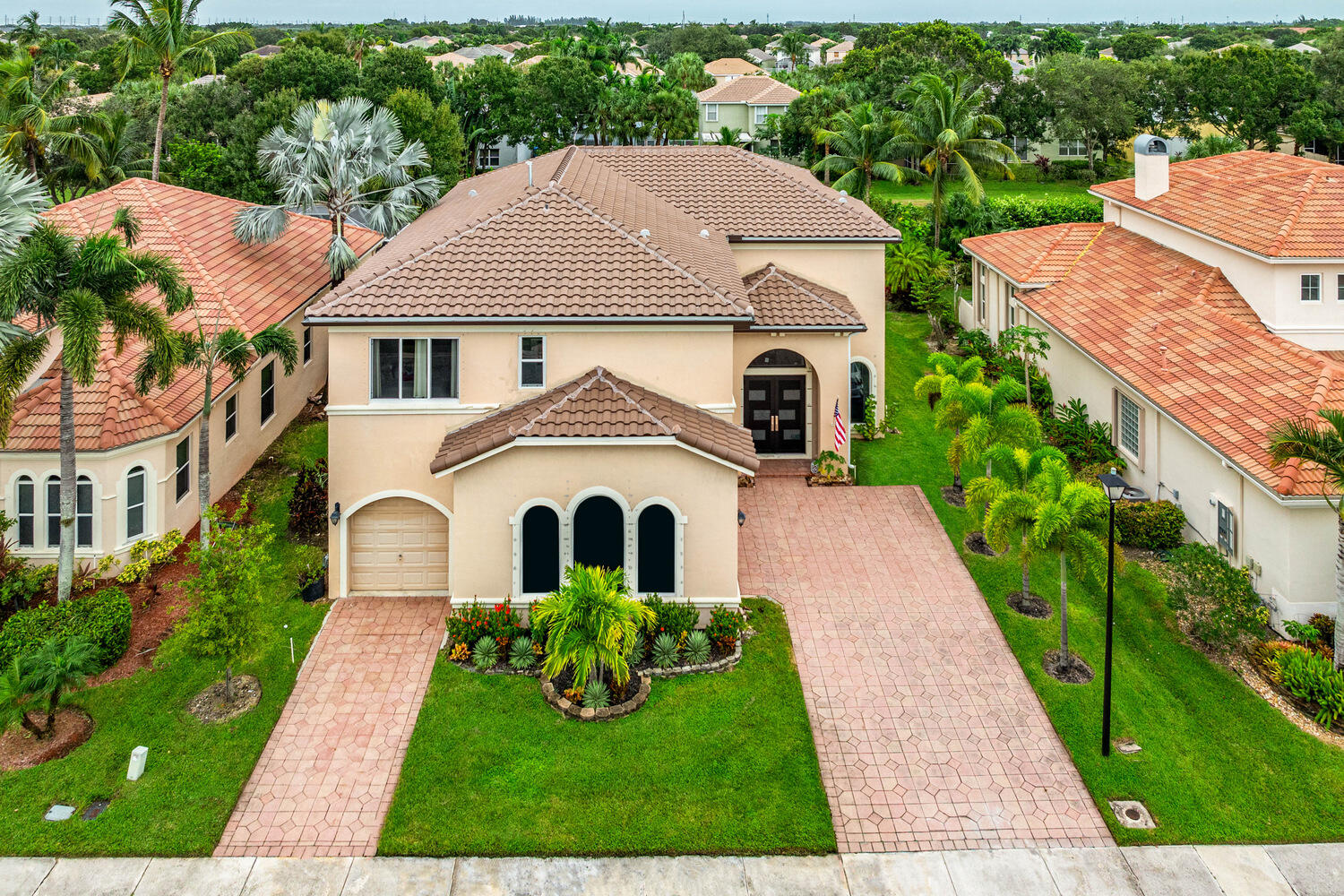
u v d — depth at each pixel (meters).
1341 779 17.02
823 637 21.02
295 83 63.12
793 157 79.38
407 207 35.06
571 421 20.20
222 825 16.05
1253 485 21.73
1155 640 20.97
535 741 17.80
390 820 16.12
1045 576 23.20
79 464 22.12
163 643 18.44
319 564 23.48
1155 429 26.59
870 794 16.84
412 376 21.80
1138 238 37.03
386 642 20.78
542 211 24.02
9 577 21.52
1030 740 18.06
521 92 71.81
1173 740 18.00
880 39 128.50
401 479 22.08
